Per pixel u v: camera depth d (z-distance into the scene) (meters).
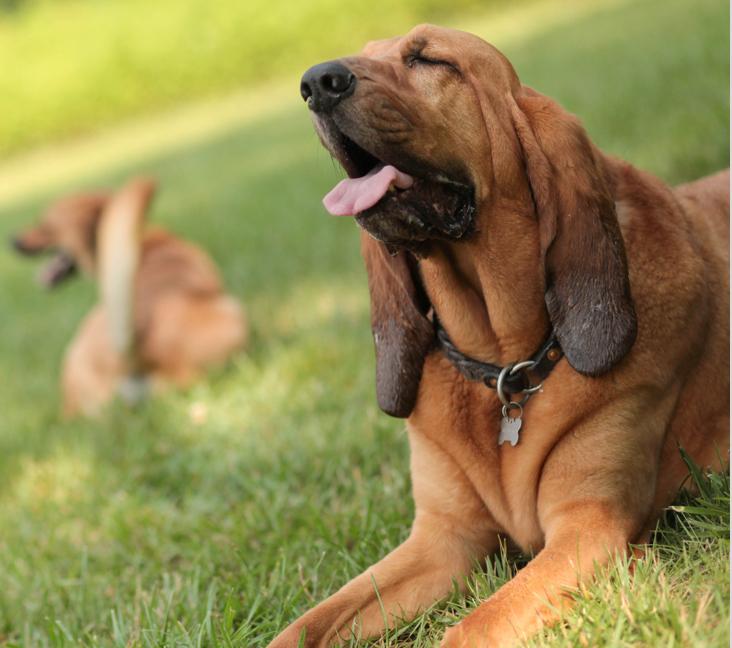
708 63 11.95
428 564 4.66
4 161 36.06
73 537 6.71
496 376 4.45
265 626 4.73
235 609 4.89
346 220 13.27
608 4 25.17
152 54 35.66
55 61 36.00
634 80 12.84
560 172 4.19
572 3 28.80
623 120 11.31
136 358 10.05
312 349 8.66
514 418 4.44
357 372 7.96
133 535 6.43
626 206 4.55
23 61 36.19
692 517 4.36
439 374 4.66
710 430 4.78
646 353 4.36
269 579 5.32
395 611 4.50
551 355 4.38
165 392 9.31
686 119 10.07
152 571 5.87
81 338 10.55
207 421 7.99
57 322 13.90
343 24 34.56
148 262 10.73
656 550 4.16
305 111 24.62
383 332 4.80
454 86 4.21
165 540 6.20
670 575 3.88
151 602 5.11
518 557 4.79
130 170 24.56
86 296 15.04
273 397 8.02
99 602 5.57
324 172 16.12
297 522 5.90
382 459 6.38
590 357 4.19
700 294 4.57
